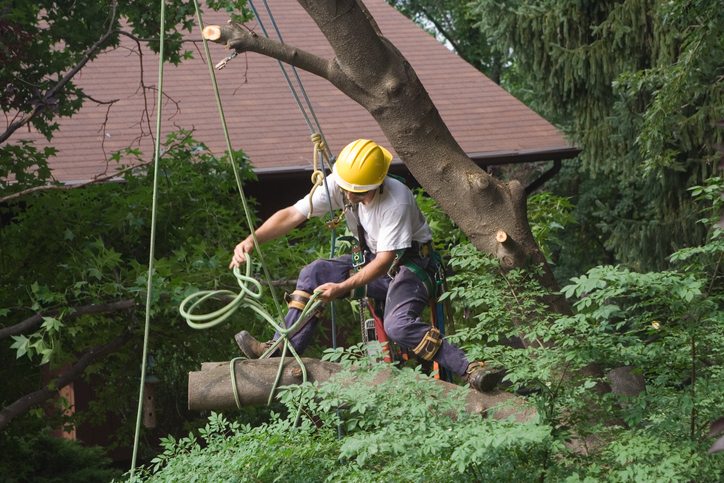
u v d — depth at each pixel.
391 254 5.81
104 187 10.33
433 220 9.67
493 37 18.28
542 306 5.52
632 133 16.56
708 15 11.59
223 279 9.55
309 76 19.14
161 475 5.23
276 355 6.11
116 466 15.47
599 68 16.86
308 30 20.33
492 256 6.16
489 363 5.55
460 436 4.55
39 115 10.27
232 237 10.43
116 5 10.09
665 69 12.67
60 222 9.65
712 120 14.06
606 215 19.00
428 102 6.40
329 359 5.31
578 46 17.03
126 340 10.23
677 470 4.52
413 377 5.07
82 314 9.20
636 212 18.86
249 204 11.70
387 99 6.33
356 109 18.28
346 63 6.30
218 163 10.75
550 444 4.75
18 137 15.85
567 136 18.08
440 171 6.42
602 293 4.70
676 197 16.50
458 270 8.52
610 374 6.02
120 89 17.69
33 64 10.11
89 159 15.62
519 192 6.41
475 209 6.39
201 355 11.05
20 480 12.15
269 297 9.56
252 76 18.75
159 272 8.91
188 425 11.91
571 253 22.66
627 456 4.57
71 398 15.10
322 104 18.30
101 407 12.18
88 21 10.36
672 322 5.25
